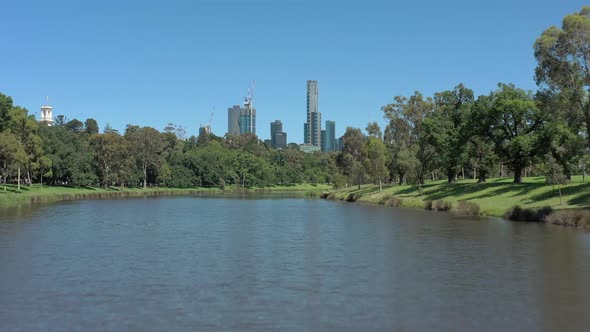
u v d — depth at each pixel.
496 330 17.81
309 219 63.34
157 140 191.00
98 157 161.12
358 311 20.22
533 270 27.92
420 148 97.75
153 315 19.73
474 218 60.47
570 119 55.84
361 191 127.94
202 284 25.06
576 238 40.09
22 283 25.28
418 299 22.00
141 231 49.25
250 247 37.81
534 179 92.00
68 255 33.97
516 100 80.62
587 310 20.16
